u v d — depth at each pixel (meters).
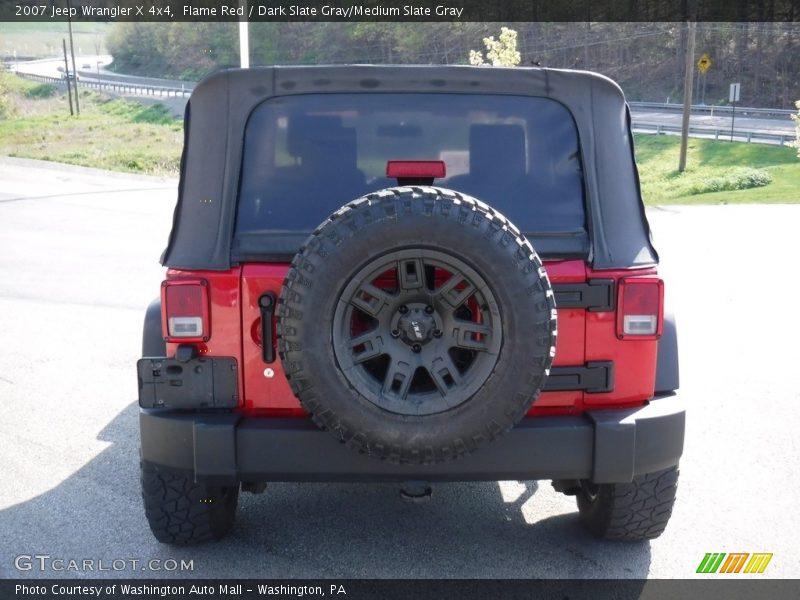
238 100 3.56
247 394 3.46
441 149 3.61
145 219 18.34
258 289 3.40
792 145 51.22
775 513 4.58
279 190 3.54
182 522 3.94
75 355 7.81
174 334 3.43
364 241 3.03
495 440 3.23
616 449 3.38
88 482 4.97
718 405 6.46
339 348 3.09
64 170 33.19
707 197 34.16
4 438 5.70
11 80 83.62
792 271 12.62
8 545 4.17
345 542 4.22
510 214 3.55
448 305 3.10
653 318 3.47
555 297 3.44
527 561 4.02
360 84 3.59
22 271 12.00
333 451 3.36
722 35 122.44
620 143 3.61
